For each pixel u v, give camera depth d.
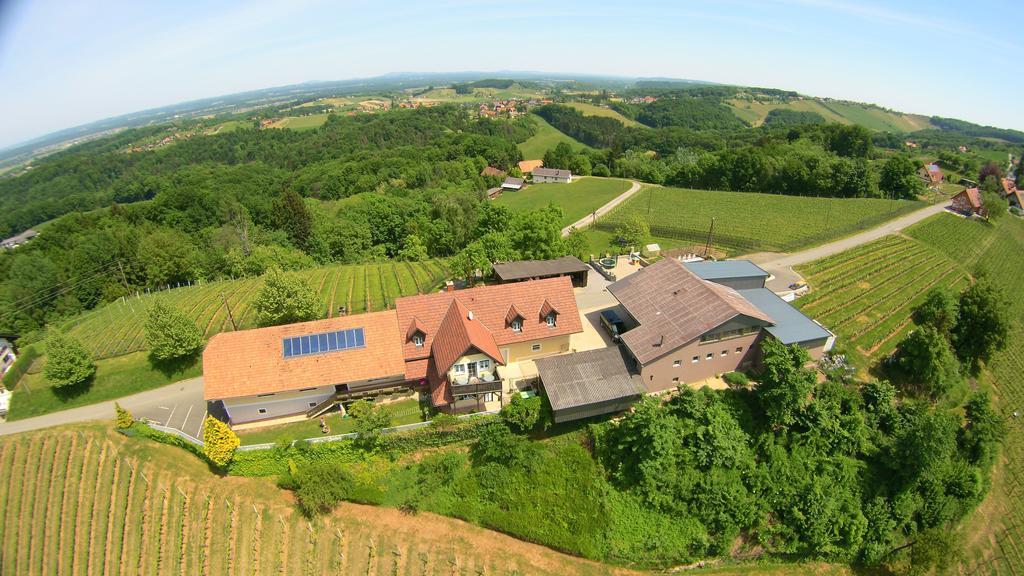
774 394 46.88
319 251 118.88
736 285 65.81
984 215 117.94
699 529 44.66
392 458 46.41
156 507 43.94
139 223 127.38
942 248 98.44
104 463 46.97
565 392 46.94
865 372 59.59
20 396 55.62
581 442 47.72
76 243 105.38
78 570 41.94
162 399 56.31
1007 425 60.88
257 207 143.25
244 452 44.81
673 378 51.84
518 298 55.28
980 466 53.59
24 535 44.06
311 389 49.28
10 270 93.19
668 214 131.75
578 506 44.66
